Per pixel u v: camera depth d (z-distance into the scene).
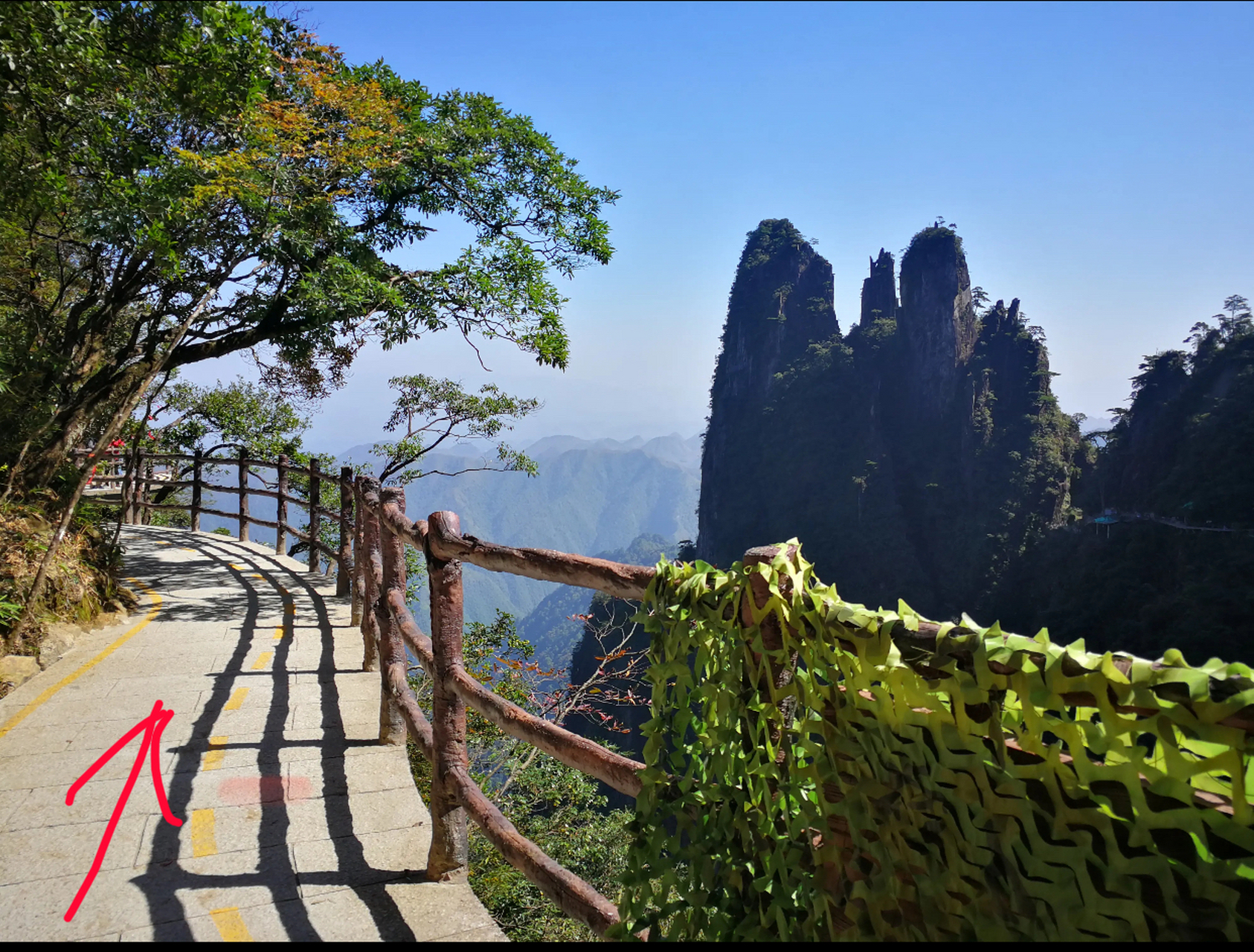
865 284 114.62
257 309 8.65
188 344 8.73
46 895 2.59
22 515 6.18
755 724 1.36
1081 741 0.85
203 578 8.20
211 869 2.78
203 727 4.06
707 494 126.50
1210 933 0.73
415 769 5.69
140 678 4.81
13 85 5.11
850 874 1.15
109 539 8.32
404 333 8.88
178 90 6.64
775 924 1.28
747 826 1.36
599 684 8.62
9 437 6.82
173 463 16.30
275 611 6.70
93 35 5.29
